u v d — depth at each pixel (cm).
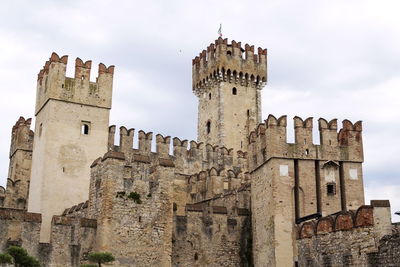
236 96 9156
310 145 4962
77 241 4166
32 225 4094
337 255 3275
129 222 4253
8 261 3353
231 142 8850
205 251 5022
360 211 3103
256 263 5003
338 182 4953
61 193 5534
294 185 4828
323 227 3459
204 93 9538
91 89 5962
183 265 4888
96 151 5809
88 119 5859
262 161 5025
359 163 5059
